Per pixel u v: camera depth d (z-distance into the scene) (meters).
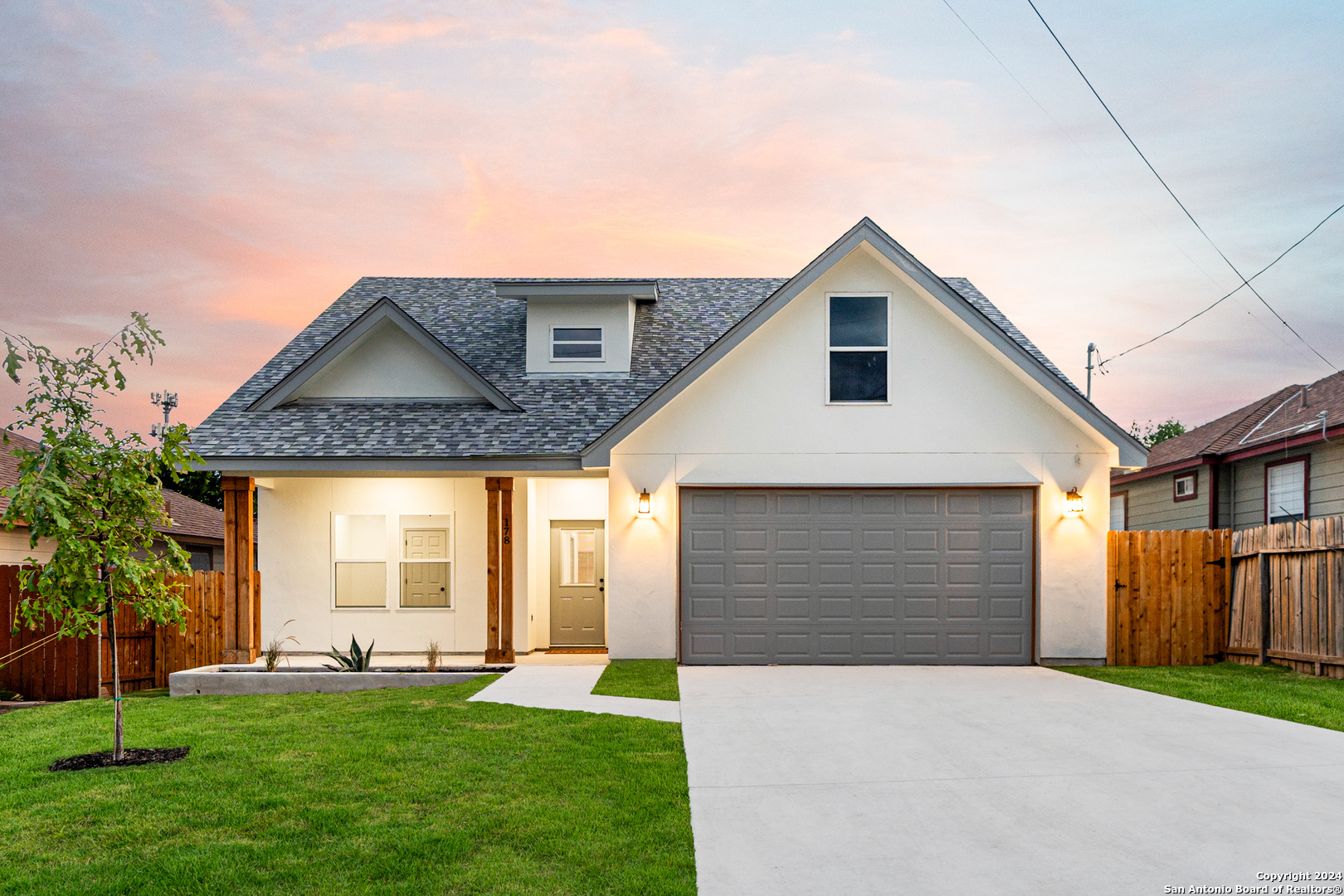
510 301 17.41
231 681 11.03
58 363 6.80
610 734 7.58
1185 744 7.34
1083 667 11.87
